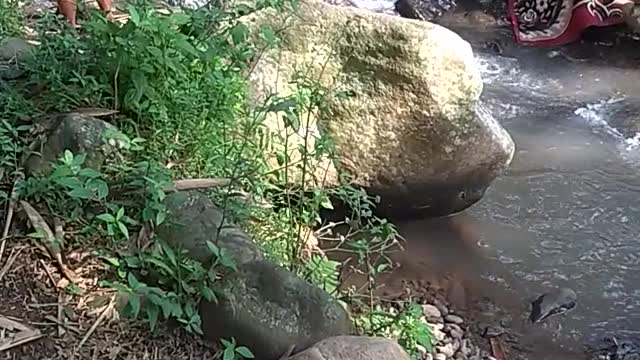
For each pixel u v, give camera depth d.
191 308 3.02
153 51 3.51
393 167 4.53
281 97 4.03
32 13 4.81
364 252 4.11
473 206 5.01
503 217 4.96
